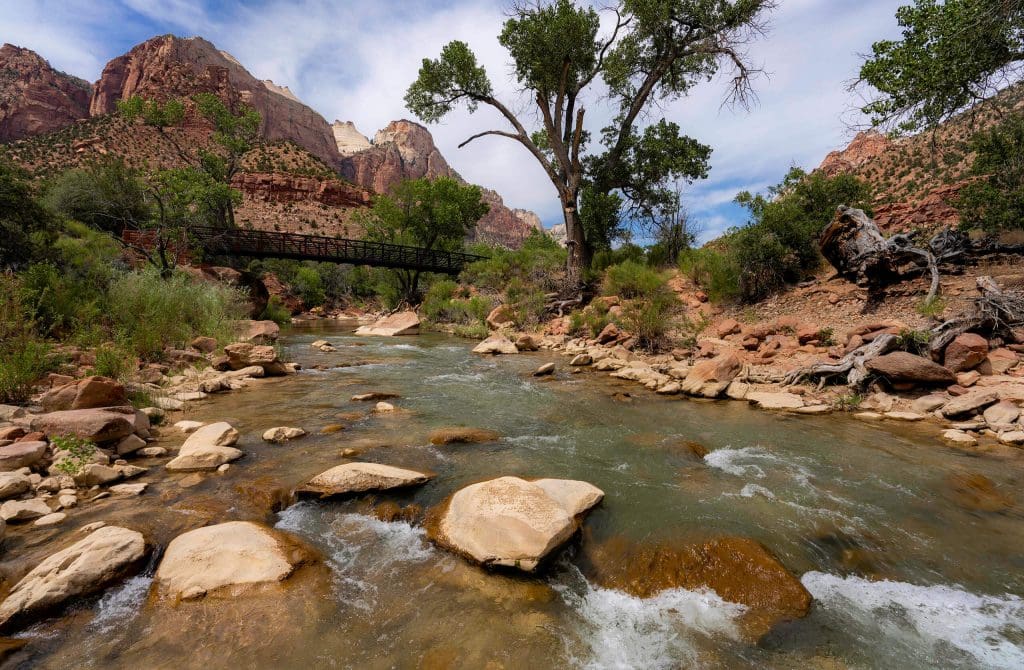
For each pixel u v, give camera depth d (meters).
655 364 11.97
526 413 7.61
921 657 2.57
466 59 22.12
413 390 9.27
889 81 10.14
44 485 4.13
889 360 8.01
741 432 6.65
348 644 2.54
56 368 7.58
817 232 16.05
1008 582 3.28
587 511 4.07
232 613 2.73
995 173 13.29
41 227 13.17
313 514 4.04
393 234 37.50
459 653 2.51
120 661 2.37
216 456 4.95
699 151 23.58
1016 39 8.85
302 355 14.48
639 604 3.00
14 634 2.54
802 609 2.95
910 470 5.21
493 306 25.12
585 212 27.06
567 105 24.33
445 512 3.89
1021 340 8.11
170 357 10.14
